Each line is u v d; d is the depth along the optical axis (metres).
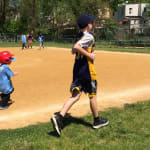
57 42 36.75
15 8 45.91
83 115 4.26
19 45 29.67
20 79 7.87
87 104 4.98
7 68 4.87
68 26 42.19
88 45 3.27
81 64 3.33
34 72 9.27
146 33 31.81
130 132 3.42
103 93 5.91
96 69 9.84
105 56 15.74
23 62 12.70
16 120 4.19
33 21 42.53
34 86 6.80
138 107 4.56
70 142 3.14
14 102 5.27
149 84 6.87
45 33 43.16
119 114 4.19
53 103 5.14
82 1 35.62
